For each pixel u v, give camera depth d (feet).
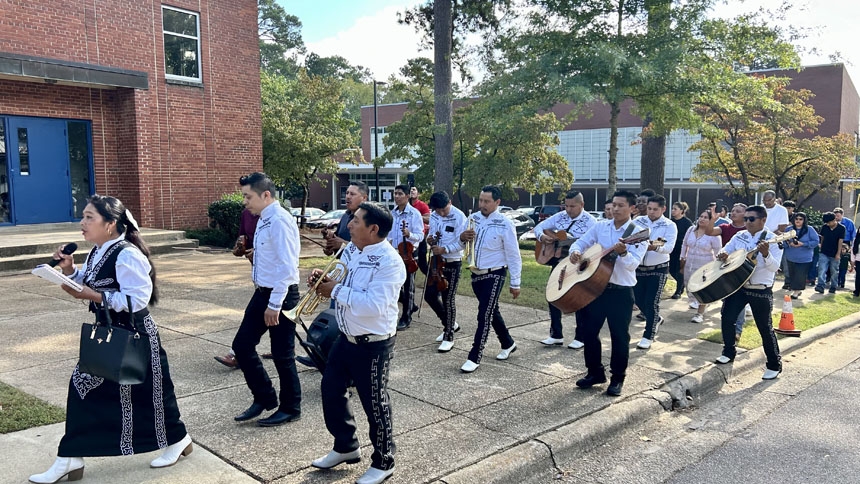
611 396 17.74
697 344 24.30
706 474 14.11
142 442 11.62
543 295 32.96
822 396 19.69
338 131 80.64
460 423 15.42
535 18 40.83
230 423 14.76
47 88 44.91
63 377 17.60
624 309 17.62
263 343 22.00
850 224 43.42
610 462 14.75
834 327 28.68
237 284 32.94
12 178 44.01
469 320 27.12
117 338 10.81
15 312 25.26
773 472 14.21
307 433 14.32
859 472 14.17
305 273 37.78
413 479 12.42
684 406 18.56
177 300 28.78
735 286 20.35
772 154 59.88
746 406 18.79
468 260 22.21
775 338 21.36
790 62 41.14
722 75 39.27
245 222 19.54
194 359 19.74
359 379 11.94
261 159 57.16
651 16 38.81
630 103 115.75
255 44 55.88
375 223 11.64
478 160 74.49
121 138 48.65
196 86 51.67
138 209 48.49
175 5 50.03
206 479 11.96
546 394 17.74
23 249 36.24
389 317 11.88
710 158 64.54
